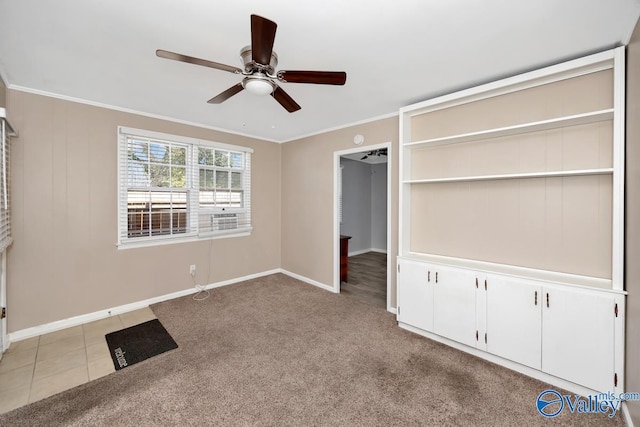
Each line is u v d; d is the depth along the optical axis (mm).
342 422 1660
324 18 1569
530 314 2062
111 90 2641
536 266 2299
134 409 1751
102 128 3010
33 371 2129
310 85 2506
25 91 2578
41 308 2701
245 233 4379
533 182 2307
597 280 2010
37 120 2645
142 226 3359
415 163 3025
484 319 2277
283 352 2400
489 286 2250
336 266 3939
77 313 2906
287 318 3076
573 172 1988
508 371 2146
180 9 1503
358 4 1454
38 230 2676
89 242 2969
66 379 2037
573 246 2139
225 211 4133
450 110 2752
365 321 3016
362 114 3328
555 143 2203
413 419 1684
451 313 2467
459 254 2736
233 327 2854
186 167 3715
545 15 1543
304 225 4402
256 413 1726
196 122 3682
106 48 1904
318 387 1961
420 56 1996
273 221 4762
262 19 1257
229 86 2518
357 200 7102
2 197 2143
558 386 1969
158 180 3471
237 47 1889
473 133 2404
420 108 2814
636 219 1603
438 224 2873
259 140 4516
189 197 3752
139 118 3242
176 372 2119
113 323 2924
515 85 2273
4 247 2090
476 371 2145
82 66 2160
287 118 3500
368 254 7043
